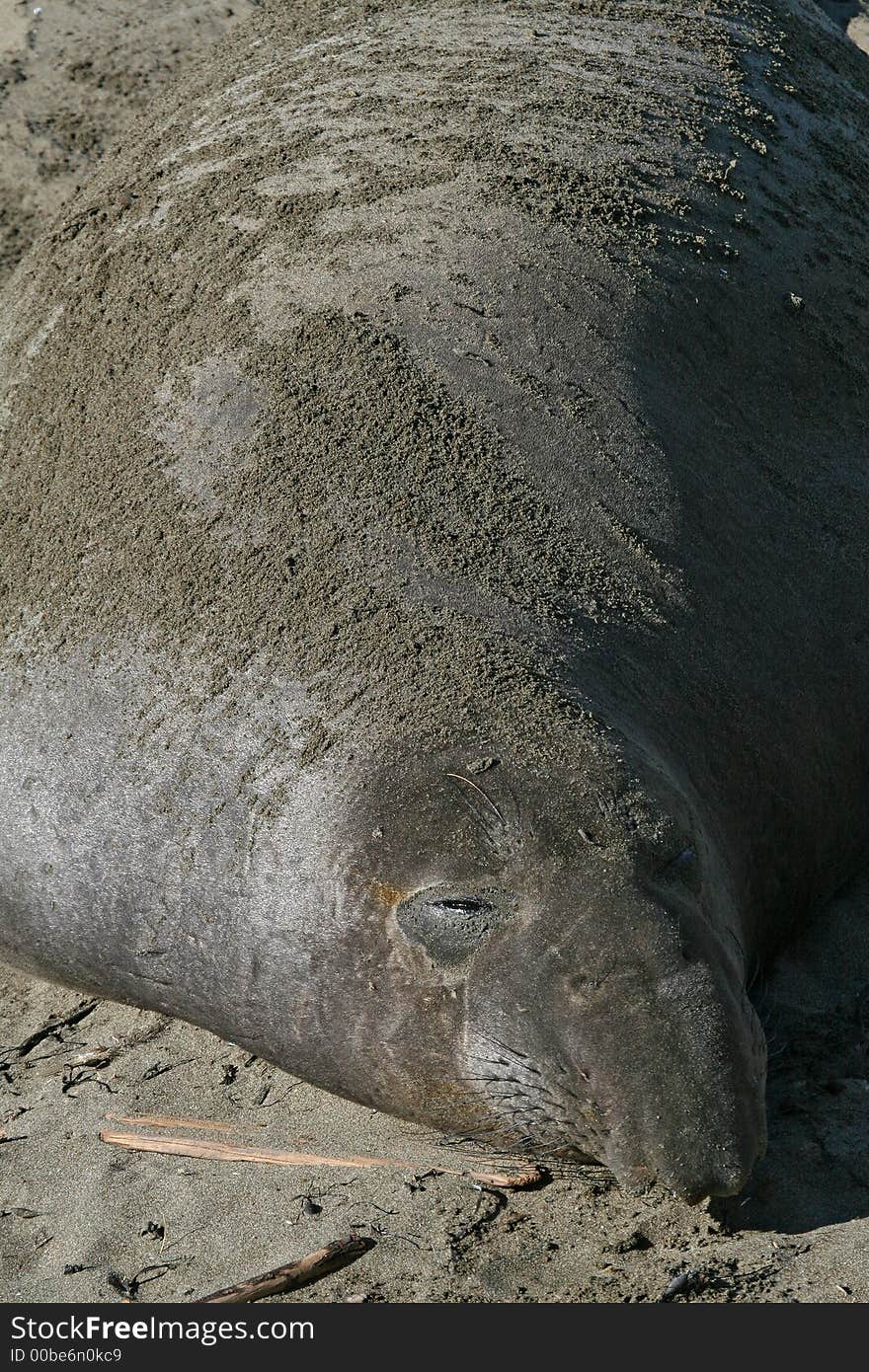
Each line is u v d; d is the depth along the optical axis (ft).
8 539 48.96
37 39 102.06
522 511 43.93
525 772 36.91
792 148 60.44
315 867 38.19
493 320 48.37
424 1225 36.35
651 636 43.04
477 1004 36.14
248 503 43.96
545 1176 37.65
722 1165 34.27
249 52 66.90
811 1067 40.29
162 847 41.09
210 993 41.22
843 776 47.62
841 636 48.62
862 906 47.85
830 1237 34.71
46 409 51.13
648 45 62.34
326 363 46.52
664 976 34.88
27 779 44.27
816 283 55.98
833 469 52.06
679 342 50.55
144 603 43.88
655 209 53.57
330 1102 41.14
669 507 46.11
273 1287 34.76
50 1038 45.68
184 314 50.24
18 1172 40.04
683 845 36.91
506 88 57.88
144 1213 38.01
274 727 39.99
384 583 41.45
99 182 61.98
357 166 54.19
